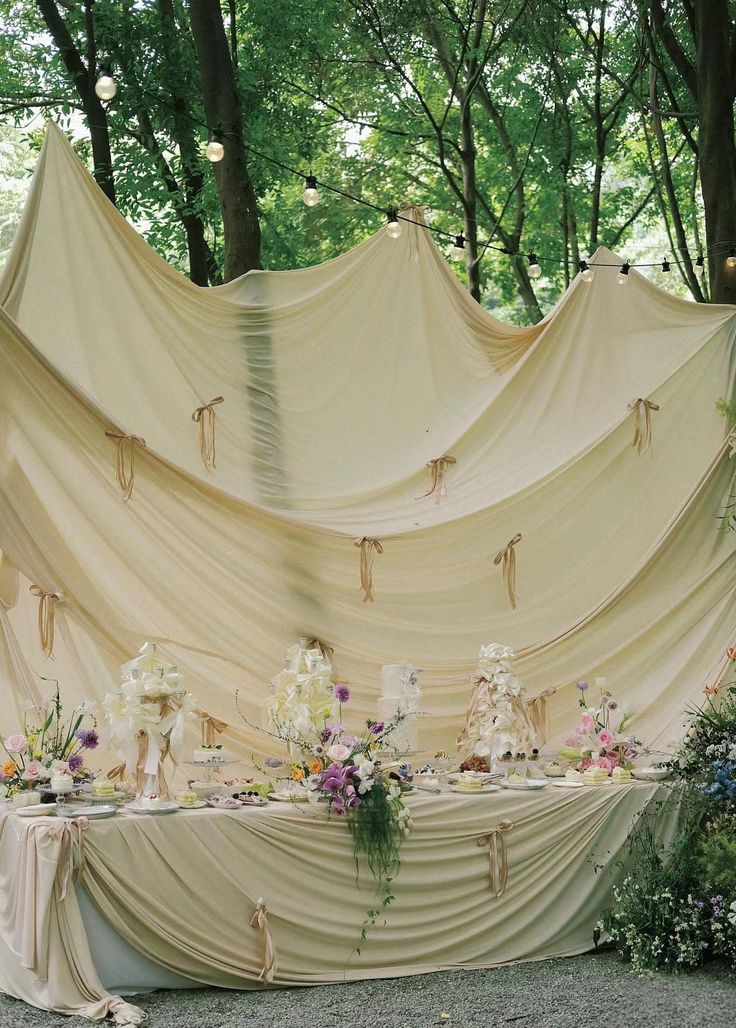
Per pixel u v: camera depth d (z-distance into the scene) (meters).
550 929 5.27
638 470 7.10
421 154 11.65
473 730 5.93
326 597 6.29
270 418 6.43
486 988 4.77
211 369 6.34
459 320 6.99
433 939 5.04
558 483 6.90
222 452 6.29
